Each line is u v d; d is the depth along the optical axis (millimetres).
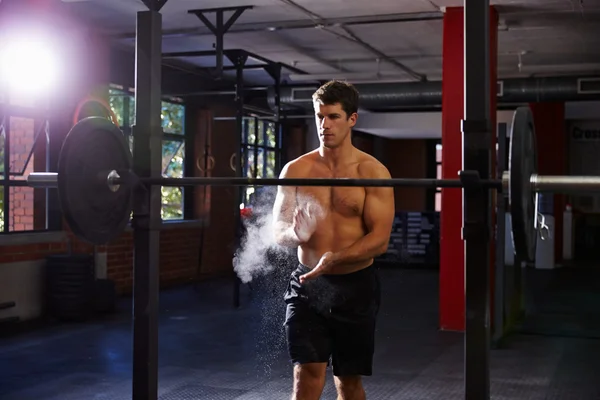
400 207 17078
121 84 8578
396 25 7711
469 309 1889
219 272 11062
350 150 2721
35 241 6988
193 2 6629
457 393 4547
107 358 5406
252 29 7555
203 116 10625
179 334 6410
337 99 2633
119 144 2158
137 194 2148
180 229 10148
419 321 7199
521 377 4984
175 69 9641
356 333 2688
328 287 2666
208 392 4559
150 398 2156
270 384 4754
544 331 6621
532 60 9836
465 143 1865
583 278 10945
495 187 1824
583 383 4820
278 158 12727
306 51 9203
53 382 4719
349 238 2682
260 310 7738
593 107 13211
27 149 7016
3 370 5027
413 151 16719
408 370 5152
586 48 8906
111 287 7449
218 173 11008
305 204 2717
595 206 15234
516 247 1866
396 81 11156
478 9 1829
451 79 6508
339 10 6902
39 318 7035
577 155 15008
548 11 6910
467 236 1878
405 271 12031
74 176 2027
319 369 2680
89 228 2072
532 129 1888
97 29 7719
